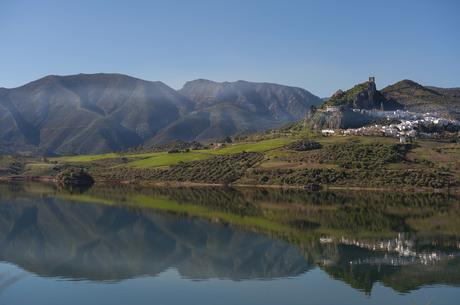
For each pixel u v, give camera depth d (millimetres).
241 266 77188
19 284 67562
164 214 129500
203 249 88625
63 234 102688
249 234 101750
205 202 154375
